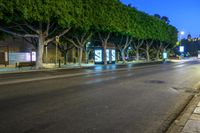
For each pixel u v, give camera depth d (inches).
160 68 1552.7
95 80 844.6
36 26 1574.8
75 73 1144.8
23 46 2220.7
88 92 593.9
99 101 490.9
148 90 646.5
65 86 687.7
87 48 2394.2
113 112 407.5
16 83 744.3
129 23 2322.8
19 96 526.0
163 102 499.8
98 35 2206.0
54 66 1786.4
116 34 2199.8
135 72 1212.5
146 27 2765.7
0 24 1509.6
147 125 344.8
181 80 878.4
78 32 1849.2
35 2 1337.4
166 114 405.7
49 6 1396.4
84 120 356.8
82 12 1652.3
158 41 3356.3
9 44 2153.1
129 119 370.6
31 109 413.1
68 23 1499.8
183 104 484.4
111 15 2011.6
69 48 2119.8
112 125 338.6
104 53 2188.7
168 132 308.7
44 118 361.4
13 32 1499.8
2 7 1258.6
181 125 334.6
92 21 1769.2
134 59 3469.5
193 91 644.7
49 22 1519.4
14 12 1321.4
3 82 767.1
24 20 1423.5
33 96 529.0
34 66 1659.7
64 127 323.0
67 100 493.4
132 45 2977.4
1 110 403.2
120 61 2869.1
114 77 953.5
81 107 435.8
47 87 665.0
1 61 1955.0
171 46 3900.1
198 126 319.3
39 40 1529.3
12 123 334.6
